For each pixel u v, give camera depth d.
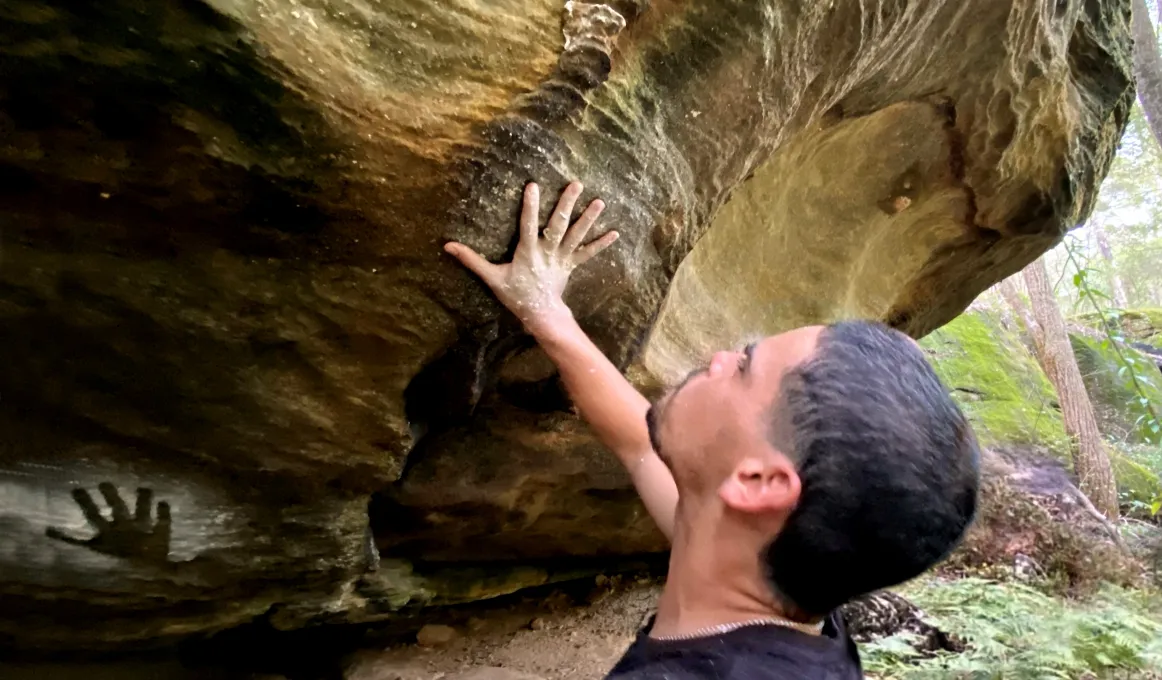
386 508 2.24
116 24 0.99
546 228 1.42
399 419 1.57
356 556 1.86
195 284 1.28
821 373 0.85
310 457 1.56
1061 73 2.75
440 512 2.31
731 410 0.90
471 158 1.26
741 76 1.55
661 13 1.40
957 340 8.84
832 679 0.82
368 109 1.15
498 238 1.39
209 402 1.42
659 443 1.00
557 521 2.71
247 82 1.07
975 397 7.91
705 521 0.93
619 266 1.62
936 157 2.92
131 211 1.18
